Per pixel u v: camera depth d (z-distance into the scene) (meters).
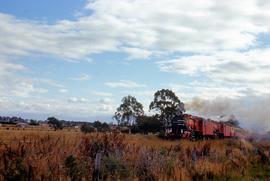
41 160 14.59
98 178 14.94
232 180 19.61
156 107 83.00
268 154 32.78
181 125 47.34
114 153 18.56
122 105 97.44
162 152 21.95
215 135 54.00
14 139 17.48
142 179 16.72
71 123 118.62
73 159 15.34
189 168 19.64
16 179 13.41
